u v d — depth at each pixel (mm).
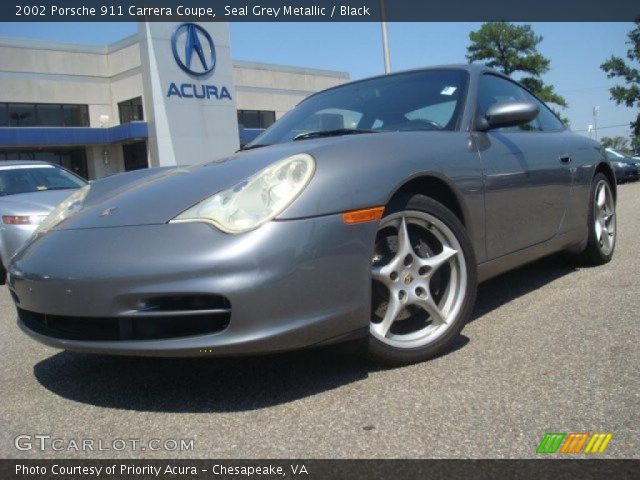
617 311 2922
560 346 2482
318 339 2078
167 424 2008
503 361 2357
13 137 24453
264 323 1983
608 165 4129
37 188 6188
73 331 2219
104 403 2230
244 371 2443
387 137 2445
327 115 3189
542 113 3801
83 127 26844
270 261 1980
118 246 2102
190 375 2451
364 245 2168
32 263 2283
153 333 2061
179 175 2498
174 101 24562
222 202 2113
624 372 2158
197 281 1964
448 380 2201
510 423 1834
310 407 2053
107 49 28156
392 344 2328
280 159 2244
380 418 1929
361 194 2178
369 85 3354
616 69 36188
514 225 2969
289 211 2037
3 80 25641
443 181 2504
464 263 2537
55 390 2400
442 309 2514
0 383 2527
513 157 2992
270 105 32562
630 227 6012
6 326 3627
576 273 3900
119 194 2525
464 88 3033
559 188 3412
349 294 2131
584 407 1908
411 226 2471
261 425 1945
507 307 3168
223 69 25766
